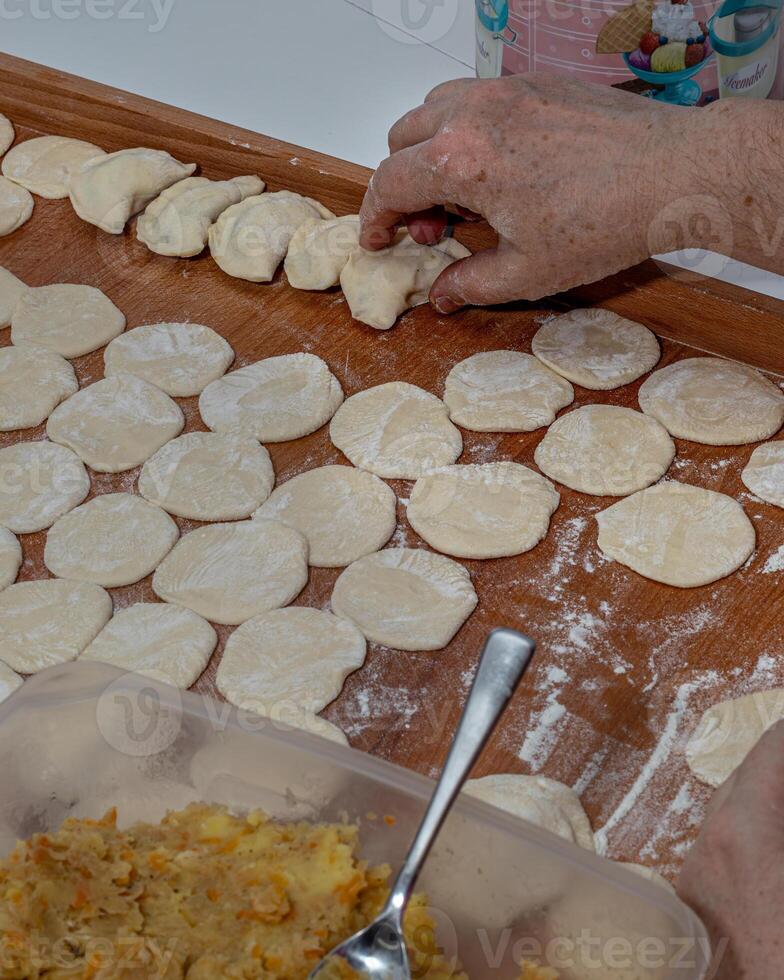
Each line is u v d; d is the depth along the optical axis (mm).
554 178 1116
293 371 1278
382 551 1105
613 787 922
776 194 1064
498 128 1126
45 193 1507
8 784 804
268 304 1366
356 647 1019
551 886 736
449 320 1330
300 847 768
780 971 700
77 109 1555
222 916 737
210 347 1310
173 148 1518
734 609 1042
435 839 726
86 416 1242
